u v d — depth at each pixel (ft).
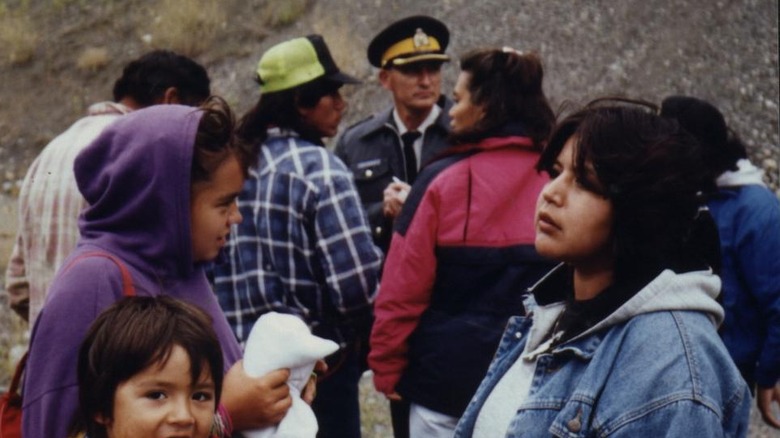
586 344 8.44
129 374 7.88
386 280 14.71
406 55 20.02
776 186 34.81
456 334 14.26
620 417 7.95
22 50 45.73
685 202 8.23
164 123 9.30
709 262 8.84
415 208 14.49
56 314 8.95
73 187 13.75
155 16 46.83
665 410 7.82
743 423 8.23
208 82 15.85
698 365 7.94
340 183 15.28
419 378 14.64
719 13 42.14
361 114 38.83
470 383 14.26
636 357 8.08
